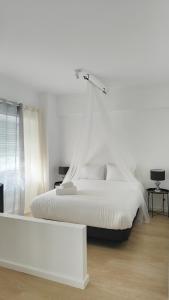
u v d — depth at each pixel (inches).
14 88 178.7
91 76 161.9
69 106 220.1
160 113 187.5
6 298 83.5
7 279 95.9
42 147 210.2
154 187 190.7
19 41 109.4
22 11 84.4
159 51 121.2
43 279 95.7
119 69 149.4
